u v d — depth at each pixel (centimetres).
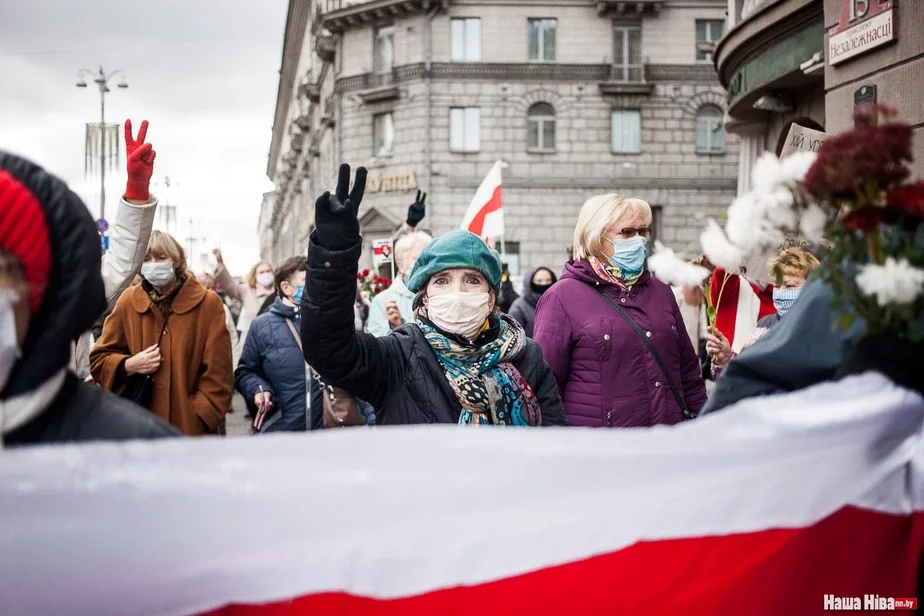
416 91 2977
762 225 183
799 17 958
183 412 425
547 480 161
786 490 175
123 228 322
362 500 151
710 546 172
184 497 140
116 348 430
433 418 274
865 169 169
